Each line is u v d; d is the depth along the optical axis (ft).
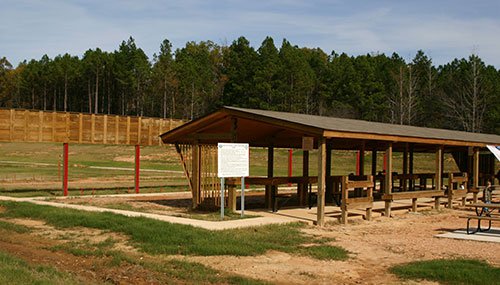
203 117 54.49
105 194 75.00
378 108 231.50
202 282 26.94
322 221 46.21
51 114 72.79
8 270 26.37
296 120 48.65
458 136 70.33
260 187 92.68
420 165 153.79
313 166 156.25
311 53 331.57
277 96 232.12
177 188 87.71
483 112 189.26
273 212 53.93
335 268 30.37
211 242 35.55
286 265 30.86
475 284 26.55
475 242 39.04
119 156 191.42
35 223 46.03
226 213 51.19
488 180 89.10
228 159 47.42
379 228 46.39
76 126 74.74
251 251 33.47
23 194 71.87
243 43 294.46
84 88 330.13
